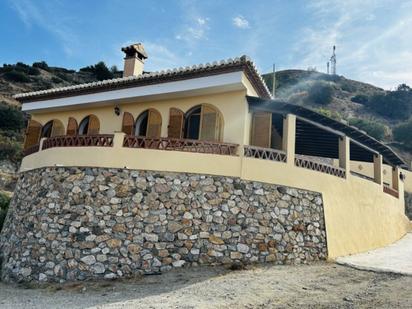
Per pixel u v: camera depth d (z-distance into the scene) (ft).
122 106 49.11
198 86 40.27
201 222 34.60
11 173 110.01
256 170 37.32
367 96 214.69
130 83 44.91
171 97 44.34
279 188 37.70
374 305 21.58
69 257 34.17
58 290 30.71
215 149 38.14
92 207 35.68
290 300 23.24
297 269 32.71
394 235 56.95
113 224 34.68
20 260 37.40
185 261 33.17
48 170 40.50
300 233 37.09
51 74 211.00
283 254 35.35
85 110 53.11
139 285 29.55
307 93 215.51
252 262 34.04
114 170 36.86
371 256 40.42
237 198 35.88
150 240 33.83
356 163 83.87
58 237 35.58
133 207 35.14
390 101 201.67
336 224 40.93
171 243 33.73
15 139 129.49
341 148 47.14
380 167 55.52
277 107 41.19
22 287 33.65
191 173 36.24
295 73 255.09
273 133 49.67
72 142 41.22
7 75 188.24
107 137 38.81
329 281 28.22
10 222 44.80
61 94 51.31
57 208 37.11
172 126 43.45
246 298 23.94
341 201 43.09
